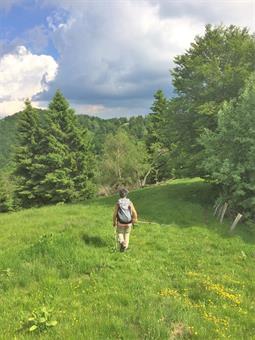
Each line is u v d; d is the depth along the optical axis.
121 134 58.50
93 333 6.82
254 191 21.48
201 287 10.05
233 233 18.66
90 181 53.44
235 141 21.77
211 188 29.67
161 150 59.19
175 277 11.21
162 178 62.31
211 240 17.14
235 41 27.56
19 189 52.12
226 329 7.59
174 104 29.23
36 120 53.38
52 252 11.94
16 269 10.70
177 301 8.65
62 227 17.44
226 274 12.24
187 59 29.00
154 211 23.20
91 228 16.22
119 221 13.41
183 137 29.34
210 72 26.72
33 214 23.89
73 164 50.84
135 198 29.95
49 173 49.69
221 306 8.95
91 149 56.59
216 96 27.36
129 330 6.98
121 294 9.00
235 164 21.59
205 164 22.86
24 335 6.85
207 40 28.78
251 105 21.53
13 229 17.92
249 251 15.72
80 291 9.37
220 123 22.16
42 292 9.22
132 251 13.75
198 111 26.53
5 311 8.17
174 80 29.72
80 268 11.02
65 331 6.89
